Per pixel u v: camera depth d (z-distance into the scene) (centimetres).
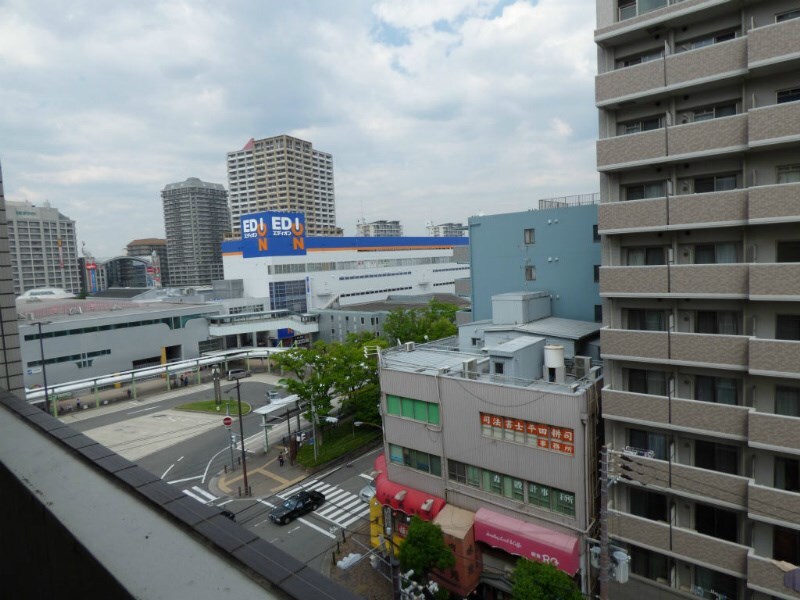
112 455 604
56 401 5156
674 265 1703
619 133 1889
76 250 14850
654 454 1845
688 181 1767
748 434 1571
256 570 373
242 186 17125
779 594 1535
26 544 538
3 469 593
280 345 7294
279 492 3266
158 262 17312
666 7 1659
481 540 1995
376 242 9844
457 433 2134
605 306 1931
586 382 2006
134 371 5650
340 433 4200
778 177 1579
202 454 3938
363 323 7256
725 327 1722
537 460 1909
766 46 1461
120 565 378
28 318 6128
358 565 2431
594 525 1878
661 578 1916
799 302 1560
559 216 2822
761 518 1561
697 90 1683
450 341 3162
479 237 3155
